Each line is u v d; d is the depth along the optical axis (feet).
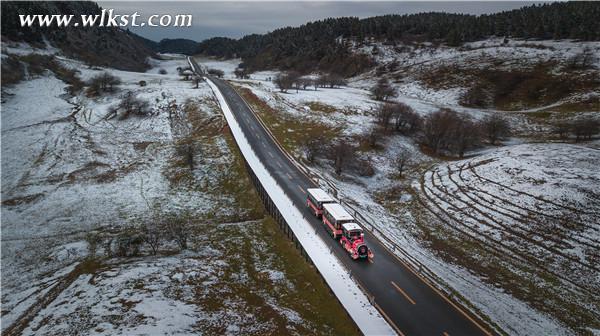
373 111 342.85
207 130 281.33
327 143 267.80
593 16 569.23
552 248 148.46
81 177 215.10
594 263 137.28
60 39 593.42
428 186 219.61
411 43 650.43
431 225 177.37
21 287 118.73
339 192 192.54
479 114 355.77
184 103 336.08
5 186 202.90
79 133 280.51
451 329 89.45
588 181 180.75
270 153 238.89
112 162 238.07
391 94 395.96
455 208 189.47
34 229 161.89
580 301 120.57
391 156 265.34
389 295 102.58
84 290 102.63
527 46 517.96
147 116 315.58
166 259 124.77
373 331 86.58
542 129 318.24
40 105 342.03
